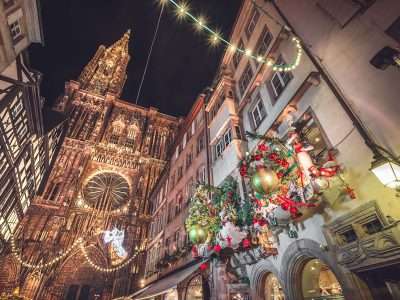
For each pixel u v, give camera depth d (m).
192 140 19.94
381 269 4.54
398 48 4.90
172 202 21.16
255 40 12.70
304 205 5.97
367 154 5.20
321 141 7.07
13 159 14.20
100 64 63.62
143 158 48.22
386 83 5.06
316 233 6.11
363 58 5.75
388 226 4.30
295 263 6.62
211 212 9.42
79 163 42.19
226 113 13.42
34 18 10.62
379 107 5.10
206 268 9.67
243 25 14.61
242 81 13.95
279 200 6.26
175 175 22.83
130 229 37.72
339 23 6.73
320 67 6.98
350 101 5.86
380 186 4.77
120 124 52.31
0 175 13.65
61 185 38.16
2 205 15.95
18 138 13.84
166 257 16.42
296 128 7.32
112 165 45.00
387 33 5.27
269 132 8.69
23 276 28.67
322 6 7.57
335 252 5.38
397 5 5.17
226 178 11.35
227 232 8.91
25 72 11.79
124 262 33.94
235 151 11.01
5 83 10.86
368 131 5.24
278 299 8.05
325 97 6.77
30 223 32.81
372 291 4.66
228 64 16.44
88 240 34.72
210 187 10.00
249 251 8.48
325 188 5.55
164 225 21.45
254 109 11.66
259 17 12.40
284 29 9.38
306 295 6.38
